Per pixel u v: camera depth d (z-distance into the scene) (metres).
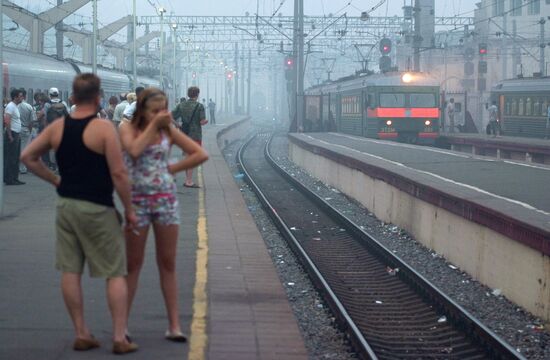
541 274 12.12
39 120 25.64
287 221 24.14
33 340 8.64
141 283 11.48
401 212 21.45
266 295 11.04
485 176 22.34
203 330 9.23
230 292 11.18
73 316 8.20
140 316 9.75
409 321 12.82
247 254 13.95
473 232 15.40
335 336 11.23
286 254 18.11
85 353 8.21
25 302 10.23
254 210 25.83
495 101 54.62
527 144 39.12
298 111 65.00
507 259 13.59
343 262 18.05
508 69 87.56
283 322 9.69
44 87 36.94
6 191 21.69
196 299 10.65
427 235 18.77
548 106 46.97
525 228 12.52
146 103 8.20
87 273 11.89
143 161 8.16
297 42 65.62
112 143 7.66
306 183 36.16
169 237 8.38
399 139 47.56
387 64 54.97
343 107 56.47
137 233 8.20
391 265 16.89
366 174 26.12
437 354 10.88
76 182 7.76
